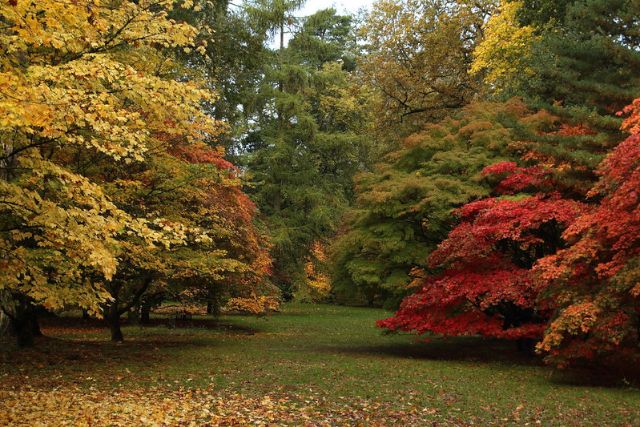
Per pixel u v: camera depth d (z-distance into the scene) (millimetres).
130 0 12102
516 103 18266
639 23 17641
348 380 11930
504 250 16062
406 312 15633
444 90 28453
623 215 10531
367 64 29219
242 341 20312
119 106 9695
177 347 17281
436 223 16484
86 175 12406
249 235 20906
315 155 37312
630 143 10273
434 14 27797
